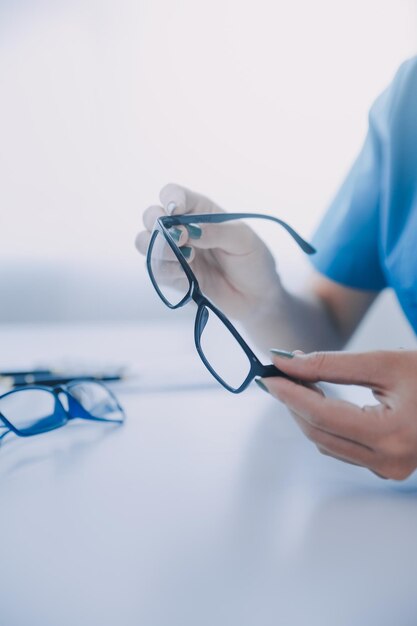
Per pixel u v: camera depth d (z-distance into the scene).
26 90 1.45
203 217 0.62
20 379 0.69
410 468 0.40
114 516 0.35
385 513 0.36
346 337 0.93
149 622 0.24
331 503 0.37
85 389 0.57
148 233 0.65
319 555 0.30
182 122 1.55
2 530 0.33
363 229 0.88
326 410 0.41
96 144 1.50
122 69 1.50
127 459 0.45
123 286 1.53
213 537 0.32
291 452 0.47
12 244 1.48
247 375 0.45
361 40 1.63
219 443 0.50
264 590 0.27
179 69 1.53
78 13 1.45
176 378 0.74
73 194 1.50
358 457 0.41
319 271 0.94
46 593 0.26
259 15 1.56
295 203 1.66
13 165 1.46
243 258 0.71
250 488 0.40
